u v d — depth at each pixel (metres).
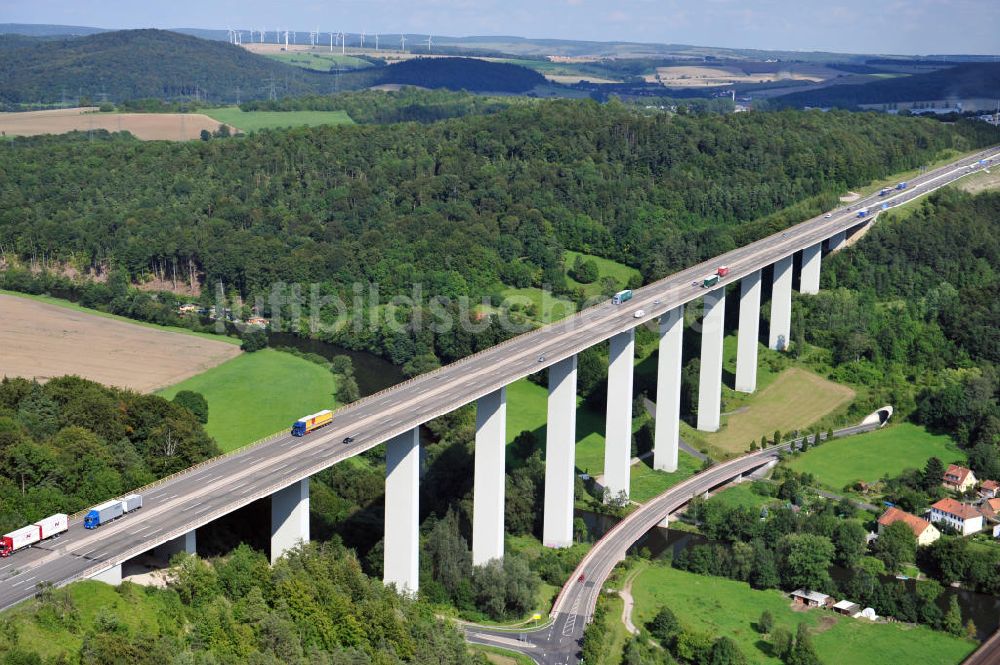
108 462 174.75
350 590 152.00
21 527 148.50
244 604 138.75
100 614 125.25
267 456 164.38
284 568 146.88
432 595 174.50
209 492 152.38
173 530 140.50
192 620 135.50
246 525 171.62
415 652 143.25
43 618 121.75
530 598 174.75
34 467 163.25
